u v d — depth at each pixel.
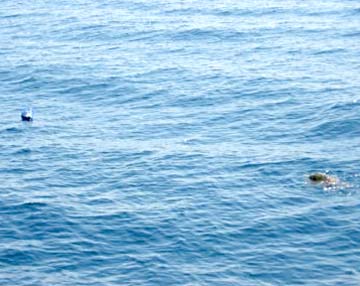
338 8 95.69
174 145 53.88
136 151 52.88
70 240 40.44
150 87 67.50
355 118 56.69
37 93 67.69
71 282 36.38
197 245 39.62
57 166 50.62
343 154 50.62
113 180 48.09
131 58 76.88
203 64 73.69
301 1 101.25
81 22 93.94
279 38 82.19
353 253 38.59
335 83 65.56
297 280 36.34
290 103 61.41
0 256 38.84
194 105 62.56
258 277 36.66
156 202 44.72
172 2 104.12
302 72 69.38
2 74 73.56
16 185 47.56
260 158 50.62
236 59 74.88
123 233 41.00
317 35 82.56
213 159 50.84
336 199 44.28
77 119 60.50
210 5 101.00
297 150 51.84
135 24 91.38
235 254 38.69
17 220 42.66
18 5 108.25
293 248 39.22
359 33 82.38
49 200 45.16
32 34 89.38
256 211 43.22
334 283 36.03
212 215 42.84
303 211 43.00
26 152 53.34
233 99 63.41
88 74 71.94
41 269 37.69
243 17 93.00
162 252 39.00
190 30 87.00
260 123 57.69
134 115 60.91
